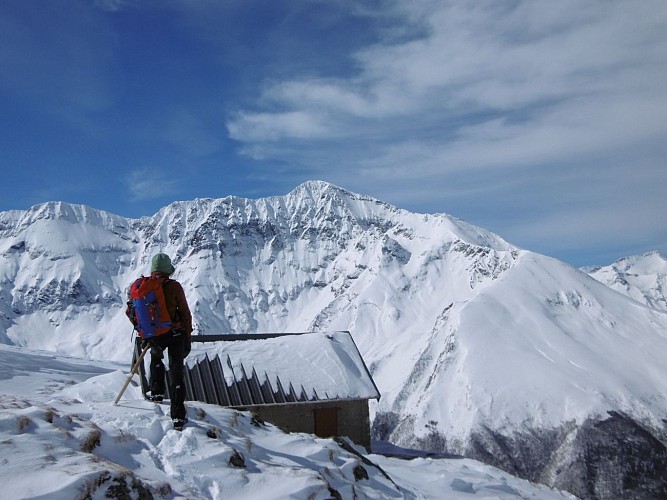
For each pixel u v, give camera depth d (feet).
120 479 18.80
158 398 29.66
